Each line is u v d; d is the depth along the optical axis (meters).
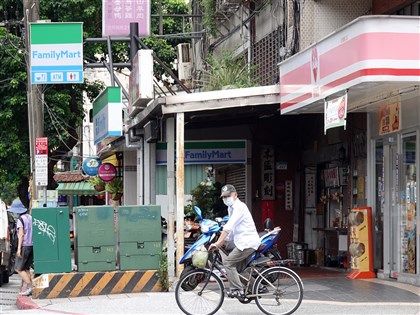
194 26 31.48
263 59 23.64
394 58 13.78
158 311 14.84
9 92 33.12
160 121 19.70
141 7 24.52
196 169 31.78
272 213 24.53
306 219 24.31
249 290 13.61
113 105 21.42
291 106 17.39
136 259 17.88
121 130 21.41
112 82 23.12
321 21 19.78
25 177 34.66
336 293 16.09
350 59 14.30
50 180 37.72
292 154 24.64
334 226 22.66
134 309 15.16
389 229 18.56
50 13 34.06
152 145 21.52
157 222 18.02
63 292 17.42
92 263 17.69
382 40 13.77
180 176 18.16
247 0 23.95
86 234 17.70
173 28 38.69
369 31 13.79
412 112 17.16
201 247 13.73
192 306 13.78
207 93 18.06
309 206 24.19
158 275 17.88
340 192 22.12
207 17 27.72
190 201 26.56
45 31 22.50
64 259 17.59
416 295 15.70
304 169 24.36
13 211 19.67
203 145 23.42
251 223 13.52
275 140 24.41
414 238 17.34
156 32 37.84
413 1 17.72
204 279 13.86
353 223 19.03
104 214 17.81
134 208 17.94
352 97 16.67
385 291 16.31
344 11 19.75
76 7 34.03
